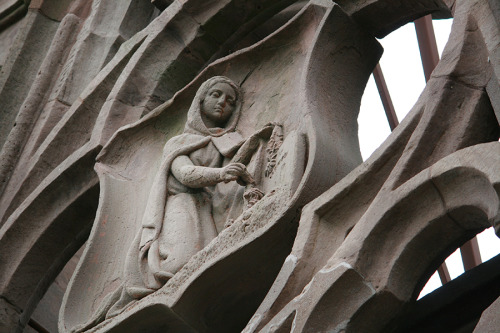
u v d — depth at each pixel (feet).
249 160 29.66
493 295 25.20
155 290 28.60
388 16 30.66
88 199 36.27
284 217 26.30
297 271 24.91
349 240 24.08
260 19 36.29
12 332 36.11
